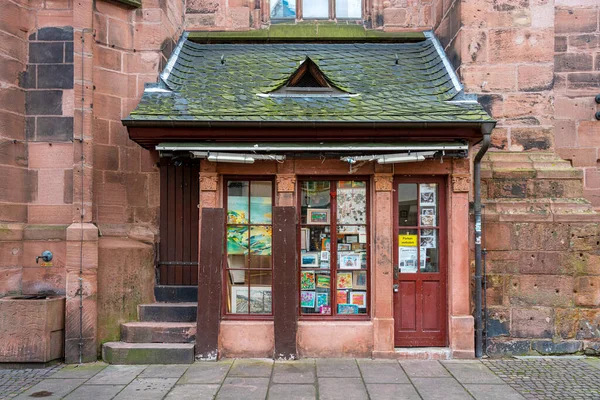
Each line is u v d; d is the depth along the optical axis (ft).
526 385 16.61
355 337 19.62
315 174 19.97
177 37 25.09
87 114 19.97
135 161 21.79
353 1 27.63
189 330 19.70
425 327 20.24
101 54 21.09
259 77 22.18
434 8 26.40
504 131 21.98
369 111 19.31
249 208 20.51
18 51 19.90
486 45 22.22
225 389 16.08
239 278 20.47
